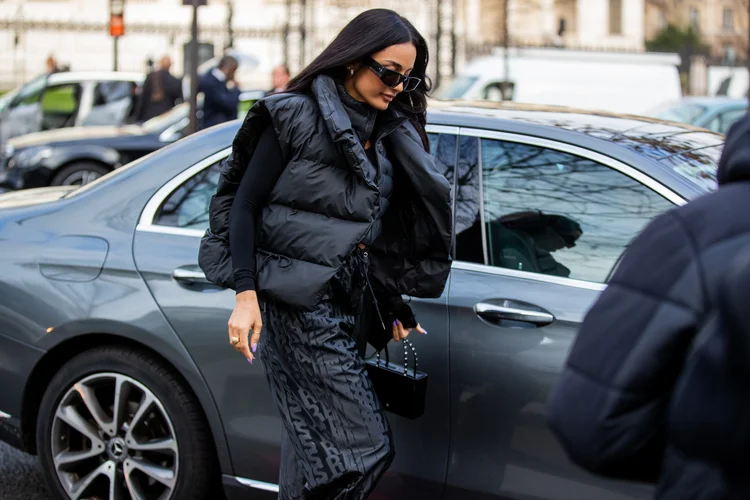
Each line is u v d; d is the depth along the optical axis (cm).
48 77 1435
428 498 301
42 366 344
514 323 288
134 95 1436
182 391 328
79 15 3384
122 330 327
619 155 299
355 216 254
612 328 149
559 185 303
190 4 894
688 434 138
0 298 343
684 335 142
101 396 346
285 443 282
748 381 133
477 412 291
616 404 147
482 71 1380
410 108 274
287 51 2745
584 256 293
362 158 252
